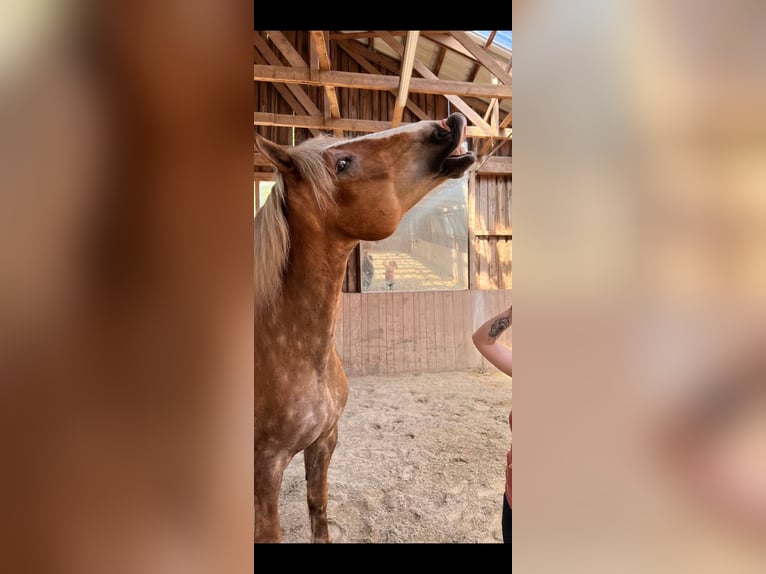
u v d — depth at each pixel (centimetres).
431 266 448
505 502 103
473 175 452
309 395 114
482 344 119
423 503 188
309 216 113
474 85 289
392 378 399
